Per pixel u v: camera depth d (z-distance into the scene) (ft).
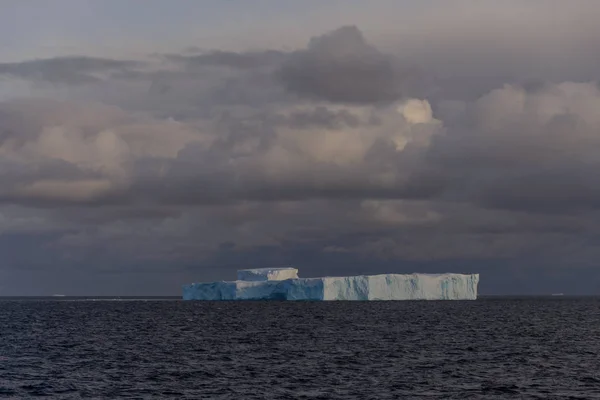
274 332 573.74
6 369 339.77
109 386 292.61
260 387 290.15
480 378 313.73
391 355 396.98
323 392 279.49
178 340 497.46
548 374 326.44
